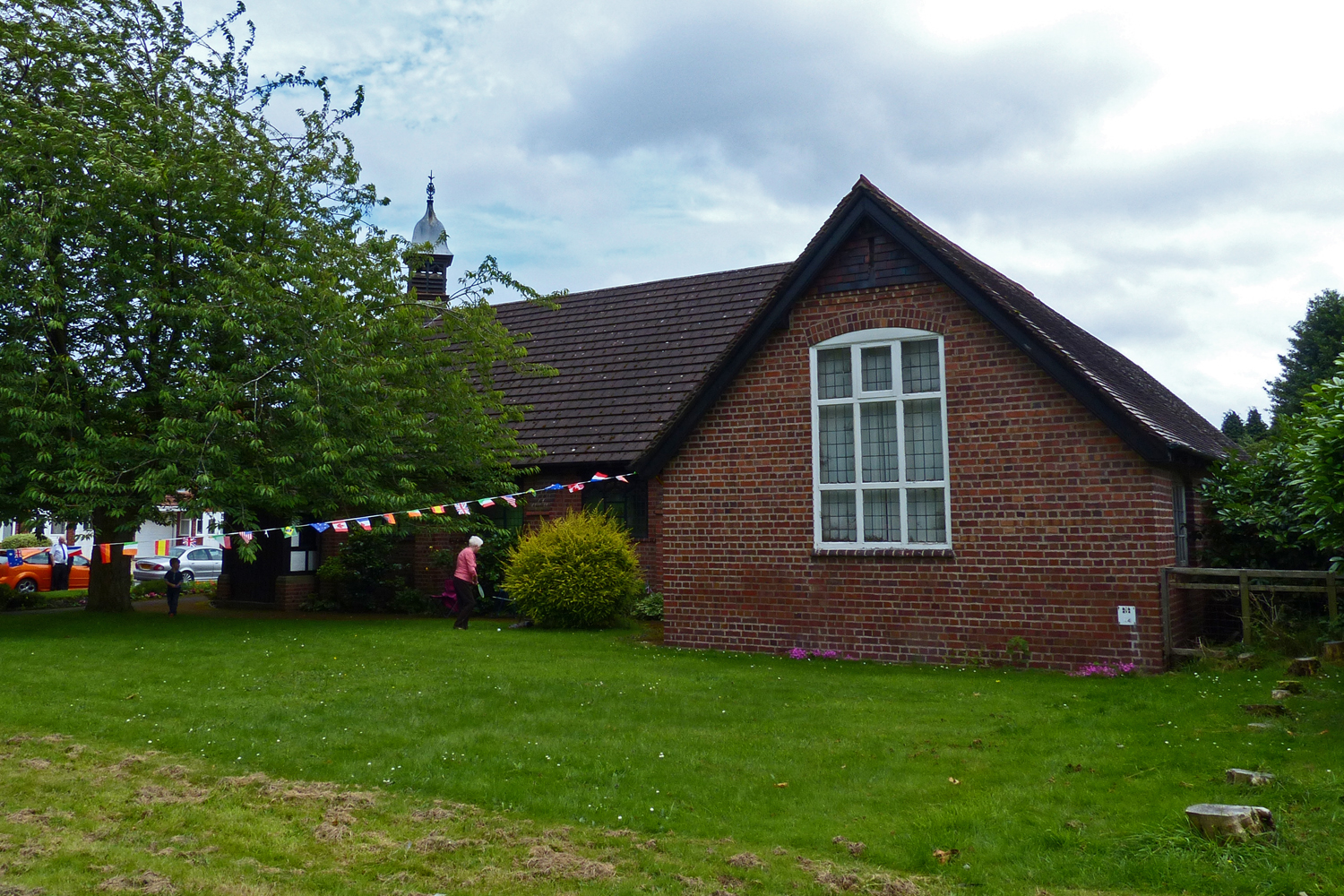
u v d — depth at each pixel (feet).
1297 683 30.94
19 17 57.11
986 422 41.19
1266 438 53.01
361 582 70.13
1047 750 26.09
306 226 61.00
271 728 29.91
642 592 60.39
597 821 21.70
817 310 45.19
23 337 53.47
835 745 27.25
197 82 61.46
